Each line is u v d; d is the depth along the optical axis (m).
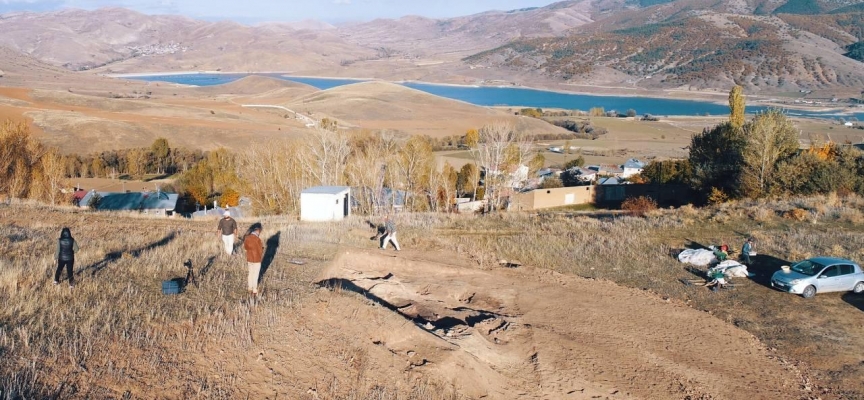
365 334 13.47
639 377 14.08
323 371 11.86
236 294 14.88
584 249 25.58
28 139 47.00
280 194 48.50
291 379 11.41
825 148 46.84
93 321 11.97
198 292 14.61
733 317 18.59
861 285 20.66
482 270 21.64
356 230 26.31
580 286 20.59
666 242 26.88
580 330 16.55
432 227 29.59
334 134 51.31
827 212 32.06
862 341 16.89
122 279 15.04
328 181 48.47
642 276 22.30
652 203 42.28
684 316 18.27
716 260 23.67
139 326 12.04
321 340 12.91
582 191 54.97
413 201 49.69
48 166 46.81
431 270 21.02
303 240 22.97
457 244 25.34
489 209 50.38
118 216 28.11
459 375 12.60
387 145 56.56
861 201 35.78
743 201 38.75
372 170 49.12
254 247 14.85
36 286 13.69
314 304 14.52
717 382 14.27
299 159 49.03
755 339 17.02
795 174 41.59
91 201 53.34
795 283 20.17
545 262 23.62
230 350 11.80
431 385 12.09
